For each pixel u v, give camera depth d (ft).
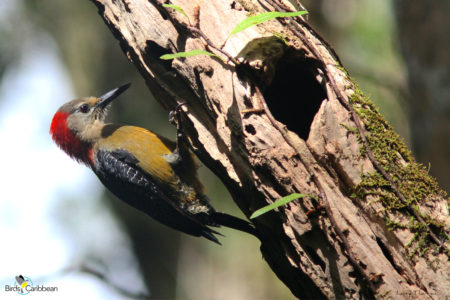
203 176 65.62
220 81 28.76
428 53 46.60
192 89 30.73
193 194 39.27
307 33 30.01
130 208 71.00
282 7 29.96
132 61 34.42
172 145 40.04
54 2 74.18
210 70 29.17
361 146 27.02
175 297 66.80
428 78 46.47
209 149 30.60
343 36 67.10
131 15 32.42
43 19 73.92
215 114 29.66
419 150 46.96
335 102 27.50
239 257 64.23
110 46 71.77
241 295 62.34
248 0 30.07
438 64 45.98
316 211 26.58
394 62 62.75
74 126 41.73
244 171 28.48
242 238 65.05
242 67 28.27
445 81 45.55
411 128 48.08
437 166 45.34
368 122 27.61
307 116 32.35
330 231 26.43
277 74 30.89
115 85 70.59
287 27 29.43
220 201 64.44
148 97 68.90
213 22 29.63
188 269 67.77
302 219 26.63
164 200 39.29
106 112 42.52
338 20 67.82
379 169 26.73
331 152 26.68
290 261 28.19
